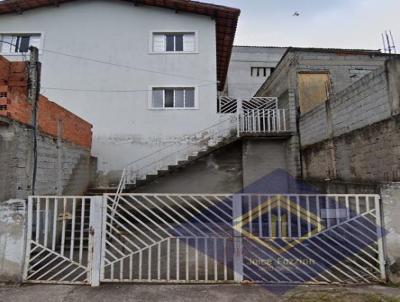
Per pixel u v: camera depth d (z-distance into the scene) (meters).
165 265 5.05
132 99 10.76
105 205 4.10
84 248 6.11
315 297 3.54
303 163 9.39
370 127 5.80
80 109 10.66
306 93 10.01
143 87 10.84
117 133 10.58
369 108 5.86
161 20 11.22
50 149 6.37
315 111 8.46
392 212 3.95
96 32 11.09
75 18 11.17
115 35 11.09
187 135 10.60
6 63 5.55
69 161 7.47
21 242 4.07
